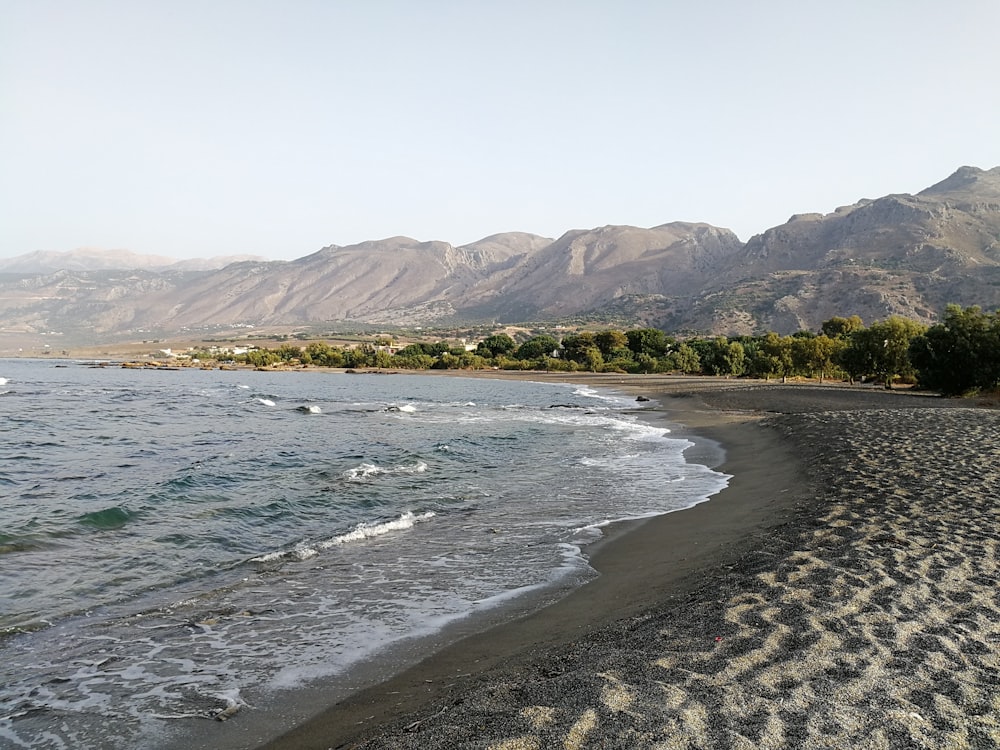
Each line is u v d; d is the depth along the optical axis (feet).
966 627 17.87
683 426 94.22
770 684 14.94
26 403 140.56
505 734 13.61
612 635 19.95
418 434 86.74
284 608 25.17
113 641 22.09
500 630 22.53
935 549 25.32
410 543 34.27
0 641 22.00
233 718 16.97
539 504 43.70
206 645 21.72
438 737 13.93
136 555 32.30
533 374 342.03
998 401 116.06
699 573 26.22
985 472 41.29
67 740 16.03
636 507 42.55
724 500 43.14
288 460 63.00
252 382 270.05
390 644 21.67
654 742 12.73
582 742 12.94
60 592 26.96
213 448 72.69
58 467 59.16
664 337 385.29
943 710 13.57
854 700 14.07
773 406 119.65
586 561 30.76
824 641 17.13
